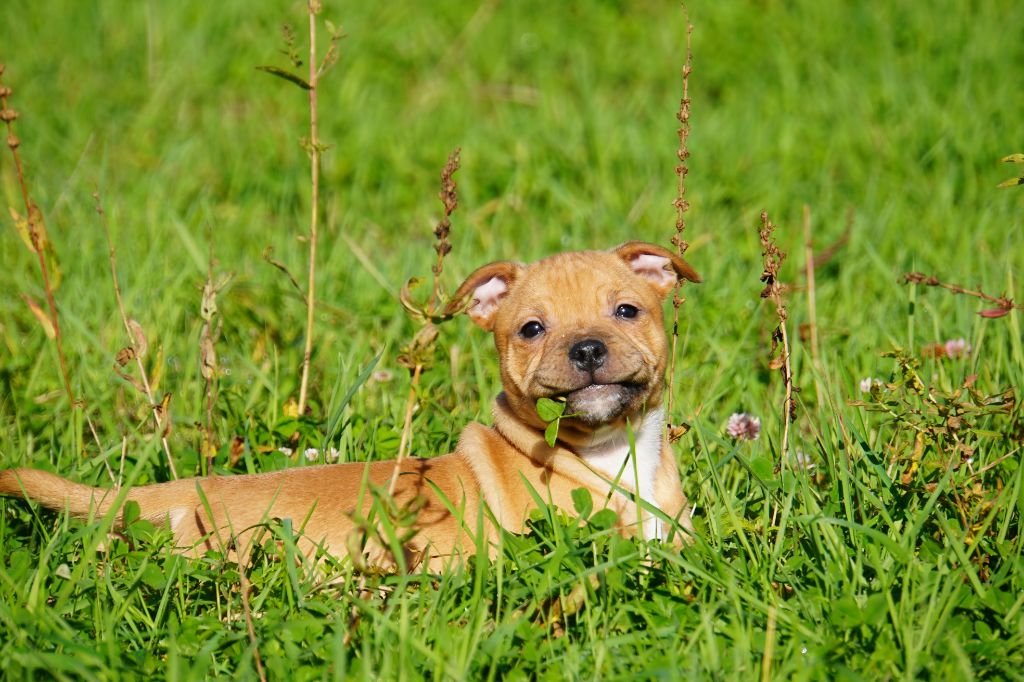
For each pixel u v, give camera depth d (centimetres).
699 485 947
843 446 904
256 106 2003
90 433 1092
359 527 728
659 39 2248
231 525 804
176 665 662
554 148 1788
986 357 1098
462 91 2108
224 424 1079
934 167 1683
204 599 797
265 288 1336
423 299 1298
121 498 789
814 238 1485
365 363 1191
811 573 778
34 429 1086
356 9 2375
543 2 2448
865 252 1424
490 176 1706
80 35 2239
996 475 911
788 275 1395
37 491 867
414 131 1902
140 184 1642
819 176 1680
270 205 1661
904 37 2134
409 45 2275
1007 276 1180
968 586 745
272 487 889
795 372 1112
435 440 1037
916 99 1881
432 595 761
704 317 1282
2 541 825
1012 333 1039
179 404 1112
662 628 724
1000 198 1531
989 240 1414
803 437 1028
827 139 1797
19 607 727
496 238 1530
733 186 1656
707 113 1947
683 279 973
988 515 812
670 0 2439
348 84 2059
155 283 1324
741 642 686
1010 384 1009
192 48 2178
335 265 1422
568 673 685
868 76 1995
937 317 1130
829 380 1032
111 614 742
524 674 696
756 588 772
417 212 1633
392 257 1475
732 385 1133
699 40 2220
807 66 2083
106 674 681
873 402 934
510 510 891
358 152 1802
